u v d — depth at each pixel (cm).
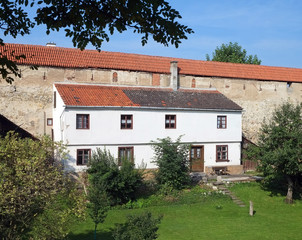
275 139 2325
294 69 3897
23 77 2738
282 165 2283
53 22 600
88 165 2169
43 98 2794
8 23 604
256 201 2327
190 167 2489
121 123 2442
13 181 1041
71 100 2331
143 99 2605
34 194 1052
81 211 1229
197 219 1981
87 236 1681
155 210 2092
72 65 2891
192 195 2327
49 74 2819
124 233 1248
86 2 586
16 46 2823
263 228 1875
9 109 2698
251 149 2450
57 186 1223
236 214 2086
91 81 2980
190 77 3353
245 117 3541
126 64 3139
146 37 595
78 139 2295
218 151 2788
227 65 3622
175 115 2617
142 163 2386
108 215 1975
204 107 2714
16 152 1150
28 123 2742
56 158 2209
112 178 2089
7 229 1040
